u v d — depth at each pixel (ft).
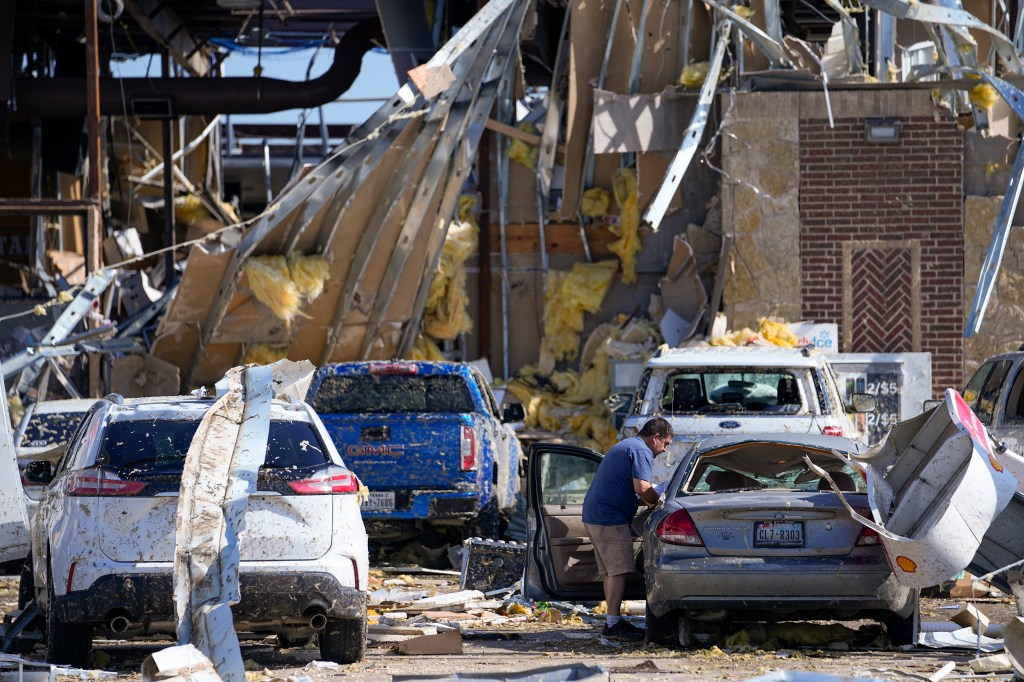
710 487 117.60
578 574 128.88
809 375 154.40
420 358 269.85
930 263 251.60
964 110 257.14
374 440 177.47
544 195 277.44
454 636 110.93
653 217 231.91
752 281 252.01
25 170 356.59
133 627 95.40
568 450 130.62
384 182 238.89
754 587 104.22
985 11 281.13
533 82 386.73
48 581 100.22
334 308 253.24
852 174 251.80
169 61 381.19
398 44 310.86
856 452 111.55
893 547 98.02
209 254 234.17
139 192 420.77
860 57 262.47
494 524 180.65
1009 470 101.45
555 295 273.95
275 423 102.53
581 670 80.74
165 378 249.96
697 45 271.08
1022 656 85.97
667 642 110.93
